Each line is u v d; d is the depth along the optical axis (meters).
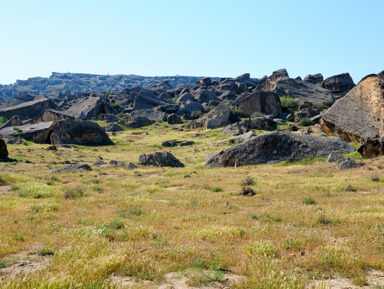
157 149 87.94
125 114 185.50
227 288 5.02
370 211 11.77
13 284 4.57
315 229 9.53
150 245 7.79
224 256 6.71
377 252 6.89
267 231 8.95
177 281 5.41
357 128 54.34
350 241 7.71
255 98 152.00
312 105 163.00
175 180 27.00
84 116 171.25
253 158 39.97
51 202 15.83
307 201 14.55
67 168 38.38
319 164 34.81
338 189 18.19
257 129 122.75
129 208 14.09
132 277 5.63
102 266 5.85
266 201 15.49
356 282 5.23
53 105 182.62
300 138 41.09
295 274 5.42
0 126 149.25
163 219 11.51
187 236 8.70
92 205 15.23
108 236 8.73
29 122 141.25
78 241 7.89
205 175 30.56
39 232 9.51
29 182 23.94
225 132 117.44
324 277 5.58
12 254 7.20
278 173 29.92
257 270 5.55
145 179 28.86
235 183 23.69
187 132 131.75
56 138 96.06
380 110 52.91
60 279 4.73
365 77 58.34
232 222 10.64
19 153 64.44
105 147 92.62
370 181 20.78
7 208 13.68
